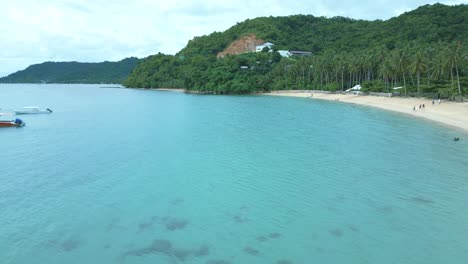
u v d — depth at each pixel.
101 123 75.19
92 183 35.25
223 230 25.34
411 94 102.19
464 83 93.31
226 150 47.94
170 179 36.19
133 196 31.70
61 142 54.81
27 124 74.75
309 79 158.00
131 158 44.62
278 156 44.28
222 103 118.19
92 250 22.91
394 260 21.27
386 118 75.31
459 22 177.25
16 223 26.61
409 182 34.03
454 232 24.33
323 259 21.53
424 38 165.25
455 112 73.06
